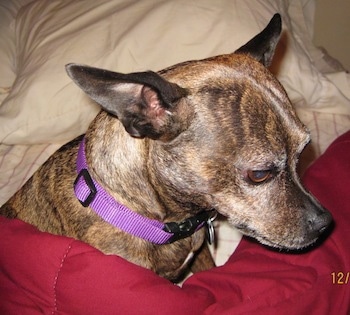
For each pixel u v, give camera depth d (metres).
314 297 0.36
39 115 0.52
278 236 0.34
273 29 0.36
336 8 0.67
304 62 0.56
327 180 0.43
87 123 0.53
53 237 0.34
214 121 0.31
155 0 0.54
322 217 0.34
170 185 0.34
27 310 0.35
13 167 0.53
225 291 0.36
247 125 0.31
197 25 0.52
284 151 0.32
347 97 0.58
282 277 0.37
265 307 0.35
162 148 0.33
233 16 0.52
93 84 0.28
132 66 0.51
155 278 0.34
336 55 0.71
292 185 0.34
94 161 0.36
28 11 0.61
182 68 0.33
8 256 0.35
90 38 0.53
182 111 0.31
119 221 0.36
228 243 0.47
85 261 0.33
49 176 0.39
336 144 0.46
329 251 0.39
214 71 0.32
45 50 0.54
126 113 0.30
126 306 0.33
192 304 0.34
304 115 0.58
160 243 0.38
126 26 0.53
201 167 0.32
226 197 0.33
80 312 0.34
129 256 0.37
